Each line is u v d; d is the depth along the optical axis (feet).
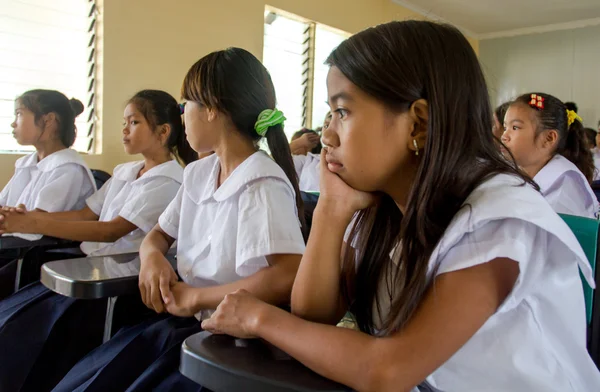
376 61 1.94
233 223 3.33
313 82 13.01
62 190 6.02
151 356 3.01
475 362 2.00
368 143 1.97
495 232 1.84
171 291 3.14
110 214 5.52
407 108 1.95
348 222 2.33
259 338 2.05
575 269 2.03
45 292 4.22
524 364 1.97
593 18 17.16
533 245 1.87
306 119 13.08
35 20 7.97
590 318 2.85
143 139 5.29
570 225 2.97
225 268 3.31
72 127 6.70
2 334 3.87
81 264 3.49
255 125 3.48
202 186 3.71
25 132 6.31
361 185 2.10
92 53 8.60
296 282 2.36
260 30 11.16
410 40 1.97
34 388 3.81
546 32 18.17
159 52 9.29
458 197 1.99
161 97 5.42
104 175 7.31
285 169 3.59
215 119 3.46
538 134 6.09
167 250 4.02
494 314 1.87
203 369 1.82
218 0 10.22
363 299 2.51
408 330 1.79
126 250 5.08
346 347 1.77
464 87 1.99
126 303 3.90
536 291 1.98
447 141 1.95
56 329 3.88
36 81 8.08
